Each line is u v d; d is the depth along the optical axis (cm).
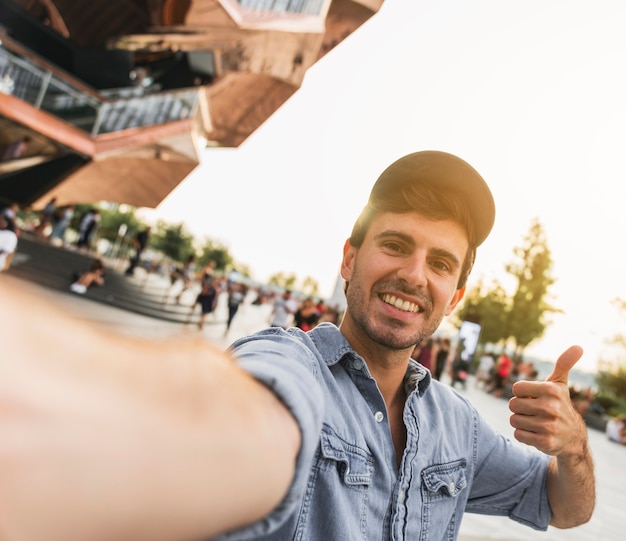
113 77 2325
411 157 111
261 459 32
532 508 143
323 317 1191
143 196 2523
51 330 19
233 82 2650
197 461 25
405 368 120
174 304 1670
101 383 20
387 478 102
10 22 2072
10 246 877
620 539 529
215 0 2003
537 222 3566
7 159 1512
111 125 1725
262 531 39
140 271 2439
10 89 1377
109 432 19
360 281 115
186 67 2603
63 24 2362
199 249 6188
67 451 17
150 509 21
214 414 28
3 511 15
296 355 92
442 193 109
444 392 140
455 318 3150
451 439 129
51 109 1516
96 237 2402
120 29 2342
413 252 110
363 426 104
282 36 2245
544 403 117
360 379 109
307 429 40
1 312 18
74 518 17
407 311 110
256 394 36
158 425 22
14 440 16
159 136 1877
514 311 3459
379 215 114
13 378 17
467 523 447
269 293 2123
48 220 1795
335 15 2572
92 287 1388
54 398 18
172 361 27
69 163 1750
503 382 2127
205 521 26
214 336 1366
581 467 131
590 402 2255
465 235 114
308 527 88
